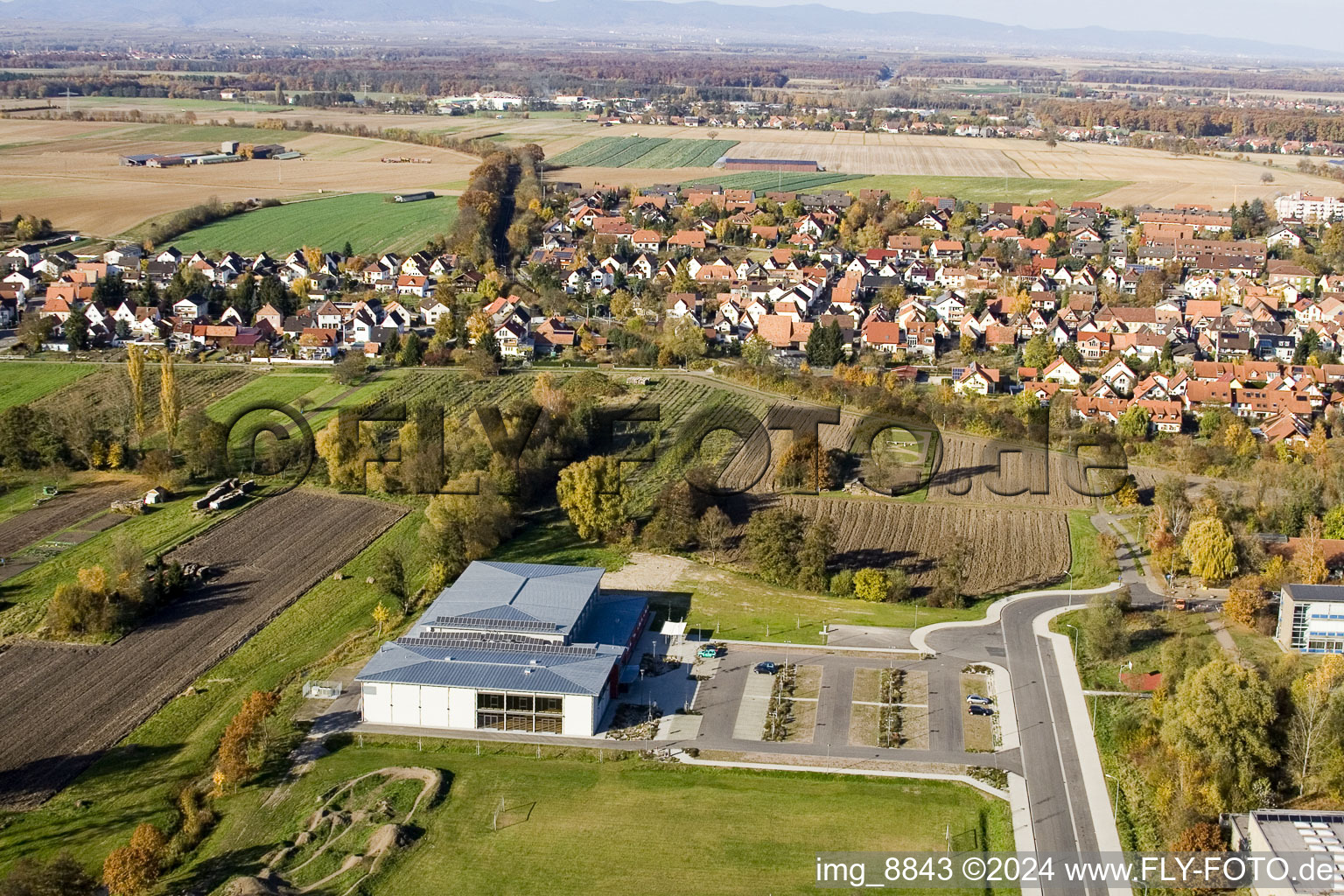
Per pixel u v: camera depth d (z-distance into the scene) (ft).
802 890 301.22
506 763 355.15
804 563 475.31
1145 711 374.02
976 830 324.19
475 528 494.59
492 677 375.66
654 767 352.49
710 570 490.08
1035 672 406.00
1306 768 333.62
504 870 308.81
